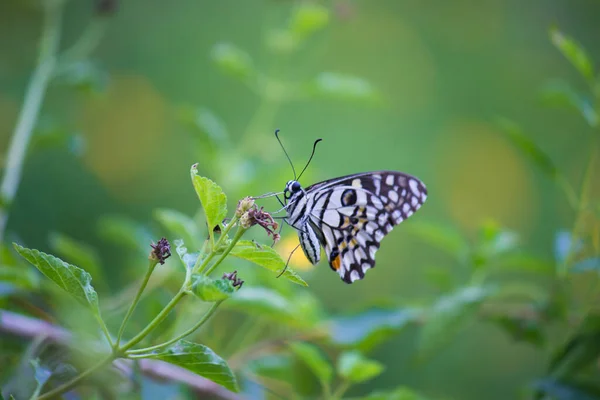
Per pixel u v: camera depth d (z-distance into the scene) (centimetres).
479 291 93
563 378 92
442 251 114
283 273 82
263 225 81
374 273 113
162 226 100
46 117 100
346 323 94
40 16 108
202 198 81
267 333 98
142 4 119
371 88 102
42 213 109
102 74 101
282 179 100
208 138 100
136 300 81
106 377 87
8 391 86
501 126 94
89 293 81
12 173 95
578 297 97
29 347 87
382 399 90
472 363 109
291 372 95
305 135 119
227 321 98
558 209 117
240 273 94
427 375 108
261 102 118
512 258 95
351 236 92
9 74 108
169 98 116
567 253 94
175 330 92
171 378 89
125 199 113
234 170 101
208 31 118
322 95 103
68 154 111
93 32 112
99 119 114
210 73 118
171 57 118
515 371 109
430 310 93
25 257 81
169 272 94
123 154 114
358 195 92
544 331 94
